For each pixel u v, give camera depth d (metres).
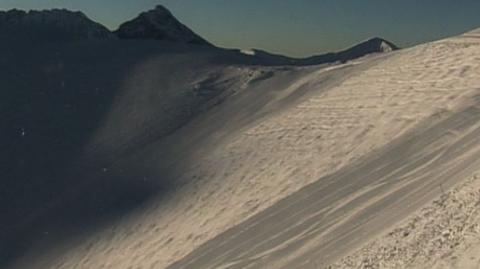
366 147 27.69
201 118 58.50
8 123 62.47
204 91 67.62
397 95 33.19
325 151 29.89
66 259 32.50
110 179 42.53
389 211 16.28
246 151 35.91
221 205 28.61
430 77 34.06
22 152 55.53
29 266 33.84
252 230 21.66
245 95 61.94
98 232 34.00
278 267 16.19
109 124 61.22
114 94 70.69
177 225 28.78
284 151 32.56
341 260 13.39
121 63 84.62
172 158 43.28
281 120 38.72
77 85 74.75
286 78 63.00
